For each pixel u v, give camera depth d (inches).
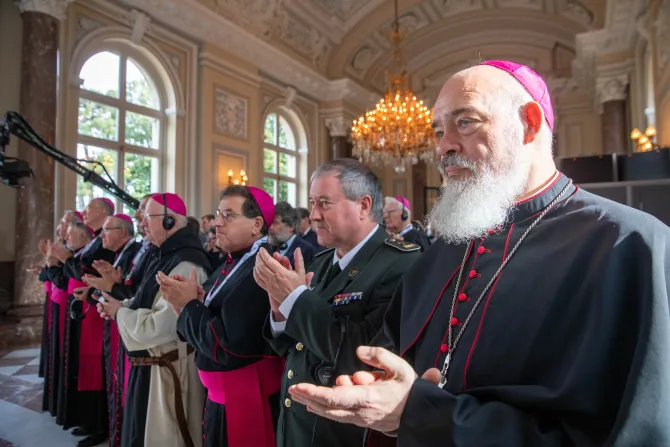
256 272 61.5
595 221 35.7
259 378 75.8
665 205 160.9
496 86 40.4
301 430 59.2
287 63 438.0
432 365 40.4
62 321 152.4
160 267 98.6
